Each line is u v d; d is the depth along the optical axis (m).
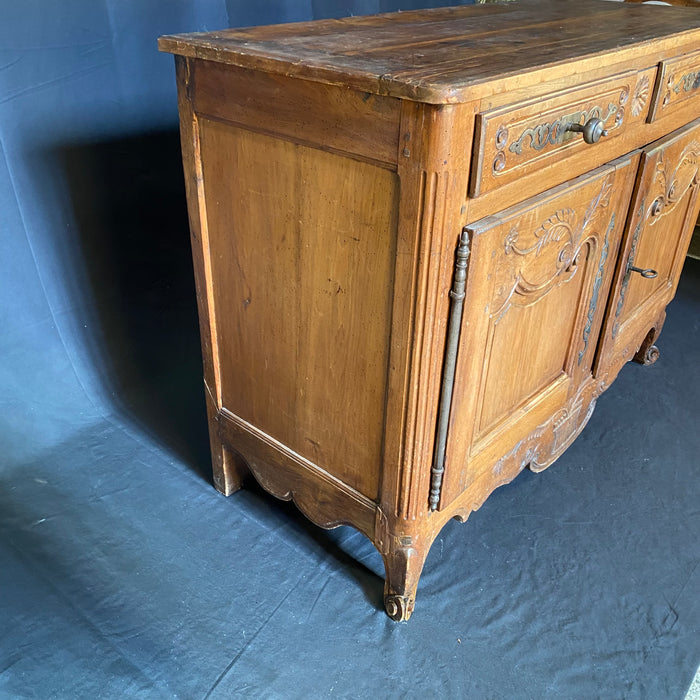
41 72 1.13
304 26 0.99
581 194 0.93
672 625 1.03
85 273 1.33
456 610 1.05
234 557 1.13
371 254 0.79
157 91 1.30
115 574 1.09
